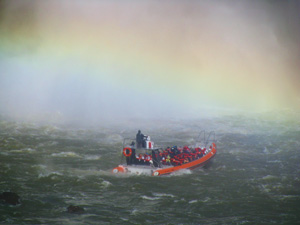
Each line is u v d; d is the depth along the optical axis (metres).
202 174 18.17
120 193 15.62
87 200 14.80
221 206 14.69
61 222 12.84
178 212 14.07
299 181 17.67
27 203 14.19
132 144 17.92
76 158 20.25
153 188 16.20
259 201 15.23
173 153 18.44
